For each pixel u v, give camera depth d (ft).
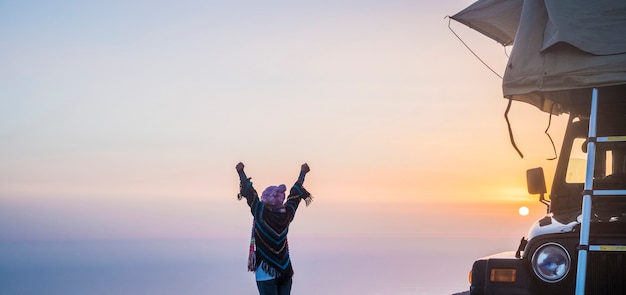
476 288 21.74
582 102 23.52
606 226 20.57
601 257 20.36
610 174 24.00
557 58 20.79
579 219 21.61
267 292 25.82
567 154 24.75
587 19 20.51
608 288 20.25
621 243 20.12
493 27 25.79
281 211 26.09
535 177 24.85
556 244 20.85
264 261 25.63
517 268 21.30
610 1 20.51
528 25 21.50
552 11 20.79
